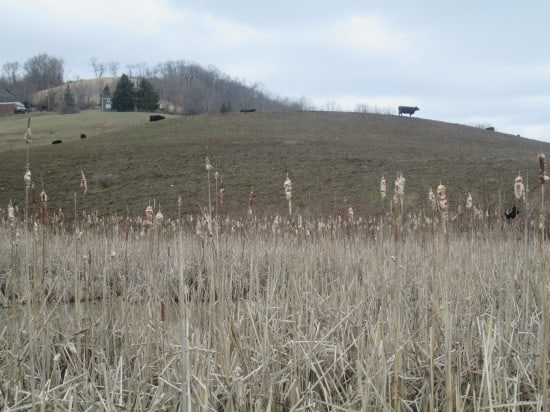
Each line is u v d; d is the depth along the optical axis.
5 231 11.83
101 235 11.93
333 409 4.19
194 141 55.84
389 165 41.59
